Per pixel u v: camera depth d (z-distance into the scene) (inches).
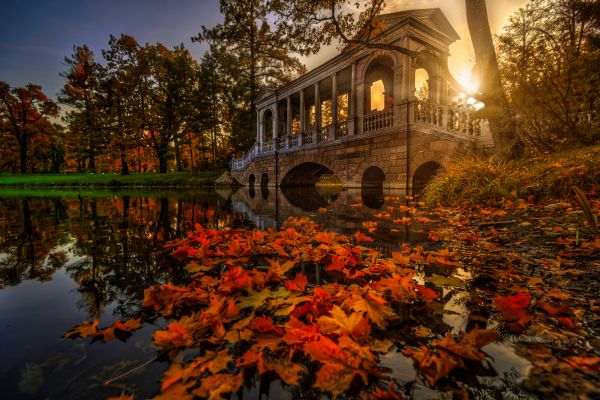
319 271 72.7
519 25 246.7
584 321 43.5
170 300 52.7
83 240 116.0
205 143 1489.9
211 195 481.1
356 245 100.8
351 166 572.1
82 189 781.3
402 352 37.0
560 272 65.6
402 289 54.8
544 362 34.1
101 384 31.4
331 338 39.2
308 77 692.1
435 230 127.3
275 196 442.6
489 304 51.3
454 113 486.0
